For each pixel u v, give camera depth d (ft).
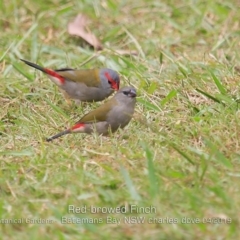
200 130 39.58
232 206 32.22
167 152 37.29
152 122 41.37
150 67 48.62
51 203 33.12
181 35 53.88
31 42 52.13
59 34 54.19
